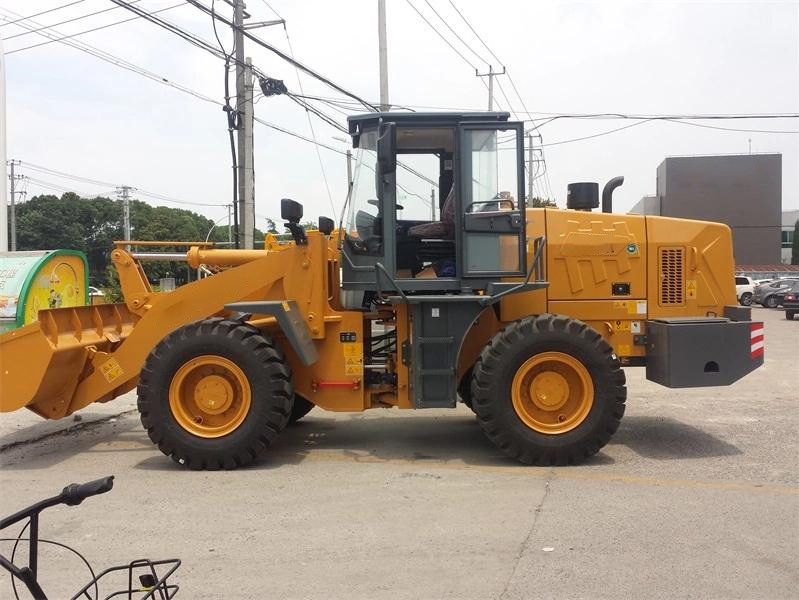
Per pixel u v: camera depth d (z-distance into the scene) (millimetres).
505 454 6219
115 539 4266
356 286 6180
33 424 7582
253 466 5957
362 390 6328
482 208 6094
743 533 4270
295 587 3582
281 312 5902
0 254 8609
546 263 6672
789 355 14047
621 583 3594
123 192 44500
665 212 53125
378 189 6109
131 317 7695
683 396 9375
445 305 5973
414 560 3908
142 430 7508
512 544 4121
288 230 6156
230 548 4105
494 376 5812
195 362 5855
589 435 5801
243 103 14117
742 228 52094
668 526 4395
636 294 6723
